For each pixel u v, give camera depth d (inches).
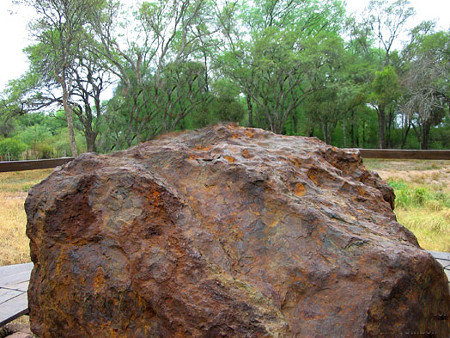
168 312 69.7
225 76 975.0
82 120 1068.5
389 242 71.6
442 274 72.5
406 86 927.7
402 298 65.9
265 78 965.2
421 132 1117.1
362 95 983.0
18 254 187.2
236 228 76.6
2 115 984.9
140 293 73.2
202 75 1014.4
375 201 93.8
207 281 68.9
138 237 77.4
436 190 371.6
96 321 80.0
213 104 974.4
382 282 65.1
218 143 106.2
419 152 297.7
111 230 80.3
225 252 73.5
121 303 76.5
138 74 1000.9
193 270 70.5
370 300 64.1
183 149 94.7
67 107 832.9
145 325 73.9
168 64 995.9
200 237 74.7
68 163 97.3
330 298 66.3
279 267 71.2
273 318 65.1
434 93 922.7
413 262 66.5
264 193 78.8
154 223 77.9
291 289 68.9
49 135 1386.6
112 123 879.1
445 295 73.6
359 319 63.1
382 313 63.9
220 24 1008.2
